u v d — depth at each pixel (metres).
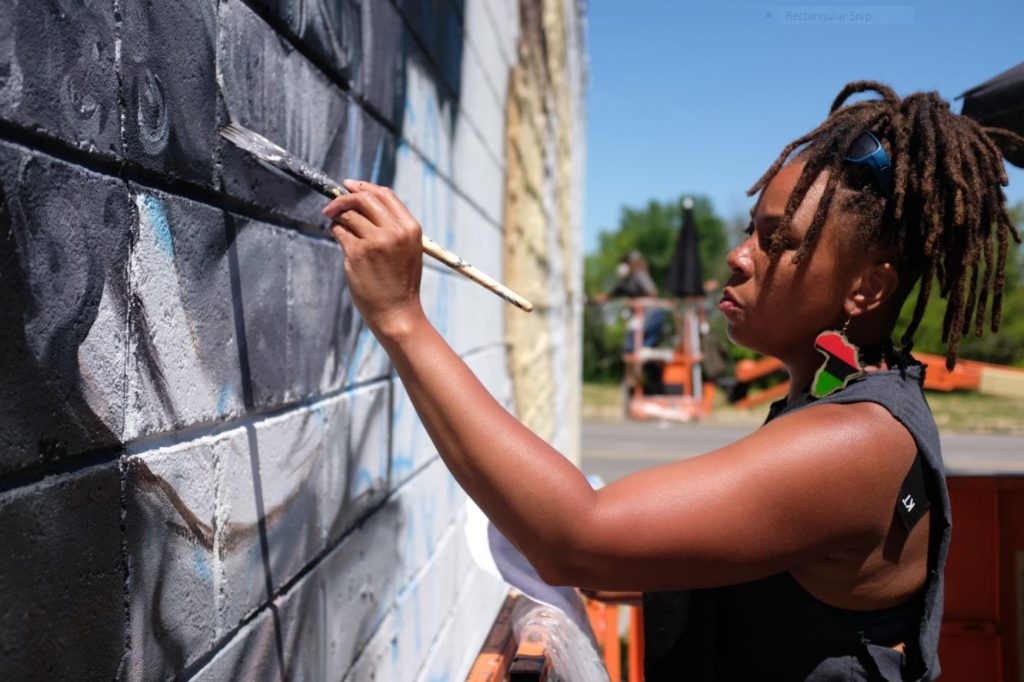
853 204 1.43
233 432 1.53
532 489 1.26
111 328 1.17
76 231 1.10
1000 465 13.31
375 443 2.37
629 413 19.22
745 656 1.49
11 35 0.98
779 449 1.31
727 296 1.56
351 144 2.16
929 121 1.47
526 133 5.66
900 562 1.37
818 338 1.43
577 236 11.28
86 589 1.10
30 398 1.01
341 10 2.07
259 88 1.63
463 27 3.56
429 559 2.95
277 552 1.71
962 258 1.51
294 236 1.83
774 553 1.30
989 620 2.83
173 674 1.32
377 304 1.31
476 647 3.84
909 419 1.36
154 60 1.27
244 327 1.58
